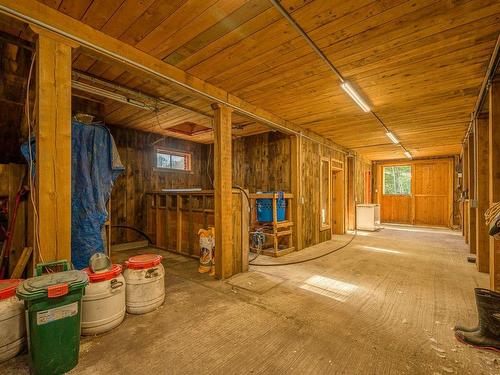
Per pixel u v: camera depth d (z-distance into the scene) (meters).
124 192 5.21
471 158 4.60
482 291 1.87
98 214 2.42
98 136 2.48
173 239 4.80
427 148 7.41
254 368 1.57
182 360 1.64
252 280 3.17
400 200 9.86
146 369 1.55
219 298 2.60
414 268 3.71
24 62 2.84
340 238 6.43
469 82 3.04
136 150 5.46
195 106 4.00
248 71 2.79
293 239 4.93
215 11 1.86
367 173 9.83
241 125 4.96
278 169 5.24
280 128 4.47
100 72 2.86
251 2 1.77
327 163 6.29
